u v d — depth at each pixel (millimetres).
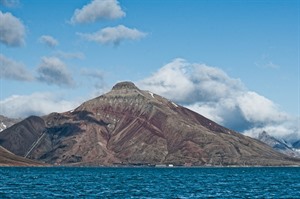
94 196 140750
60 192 154125
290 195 147750
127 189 170875
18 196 138750
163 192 157750
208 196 144250
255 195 148000
